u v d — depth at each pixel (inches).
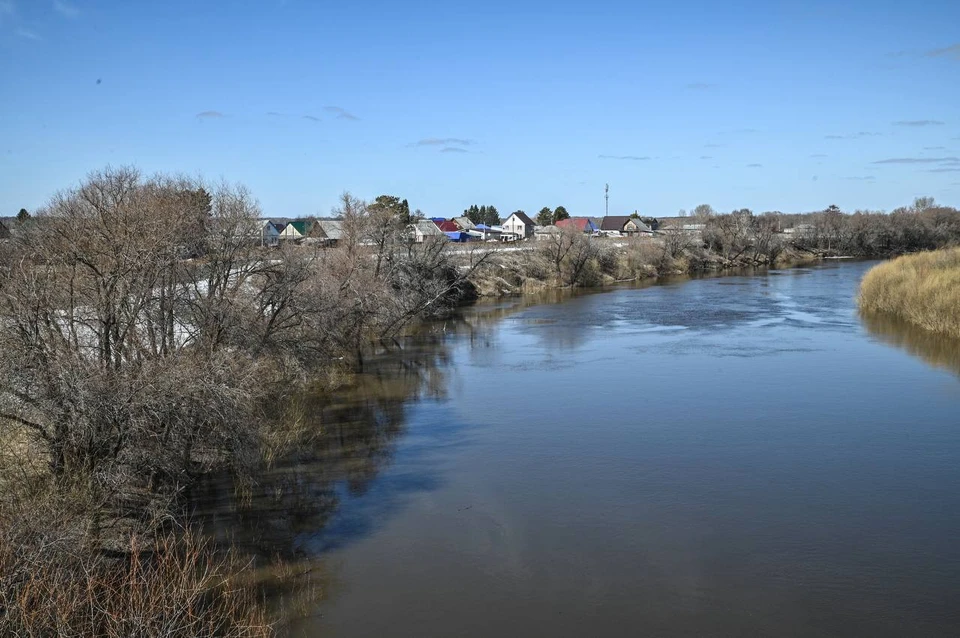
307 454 922.1
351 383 1300.4
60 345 666.2
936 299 1701.5
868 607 570.6
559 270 2918.3
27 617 424.2
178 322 951.0
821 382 1241.4
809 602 577.9
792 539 679.7
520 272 2817.4
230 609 559.8
